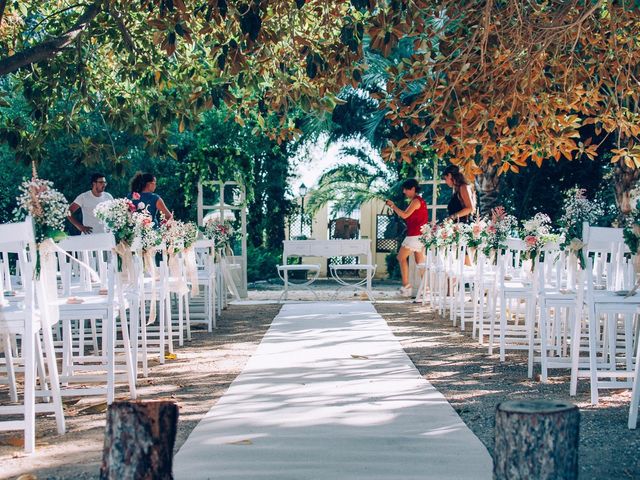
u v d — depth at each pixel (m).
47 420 5.78
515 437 3.24
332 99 8.52
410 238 14.72
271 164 22.55
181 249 9.16
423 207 14.69
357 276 24.27
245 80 8.41
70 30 8.62
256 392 6.42
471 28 7.50
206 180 14.99
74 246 6.04
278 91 8.42
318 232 24.44
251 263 21.83
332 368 7.53
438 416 5.54
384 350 8.65
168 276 8.77
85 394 6.05
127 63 9.94
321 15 8.31
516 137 7.53
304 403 5.97
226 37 7.72
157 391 6.66
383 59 17.88
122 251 7.11
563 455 3.23
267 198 22.88
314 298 15.55
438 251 12.38
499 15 7.50
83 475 4.30
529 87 7.36
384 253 24.58
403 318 11.91
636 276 6.80
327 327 10.62
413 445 4.79
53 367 5.32
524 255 8.19
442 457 4.54
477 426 5.32
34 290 5.37
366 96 21.14
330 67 7.36
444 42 7.48
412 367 7.60
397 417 5.52
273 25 8.08
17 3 10.50
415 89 15.86
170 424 3.42
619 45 8.03
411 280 15.10
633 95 7.92
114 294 6.57
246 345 9.22
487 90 7.42
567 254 7.63
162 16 6.75
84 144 9.95
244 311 13.00
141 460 3.38
